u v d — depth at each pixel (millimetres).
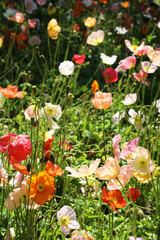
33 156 2180
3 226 2129
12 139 1928
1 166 1941
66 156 2410
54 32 3033
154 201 2422
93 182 2346
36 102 2156
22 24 4309
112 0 6523
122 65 2832
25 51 4293
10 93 2211
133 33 5547
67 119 2916
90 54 4547
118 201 1969
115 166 1860
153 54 2449
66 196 2328
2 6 5105
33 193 1929
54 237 2141
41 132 2506
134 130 2990
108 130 2928
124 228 2209
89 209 2289
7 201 1965
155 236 2201
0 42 2533
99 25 5039
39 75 4152
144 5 5941
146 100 3977
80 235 1969
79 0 4945
